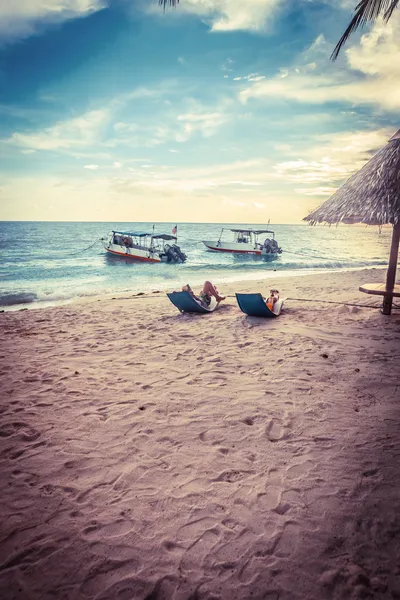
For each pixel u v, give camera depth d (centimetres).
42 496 253
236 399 402
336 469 274
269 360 528
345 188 630
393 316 765
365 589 179
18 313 951
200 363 526
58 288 1597
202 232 10638
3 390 441
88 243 5144
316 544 207
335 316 792
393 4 683
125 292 1482
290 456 293
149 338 675
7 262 2742
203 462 288
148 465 286
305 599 175
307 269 2381
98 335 708
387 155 564
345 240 7444
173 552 204
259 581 185
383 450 297
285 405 384
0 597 178
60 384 458
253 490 254
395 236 715
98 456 300
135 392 430
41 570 194
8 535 218
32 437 332
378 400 390
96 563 198
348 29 735
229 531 218
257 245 3359
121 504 243
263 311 774
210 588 182
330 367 491
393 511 230
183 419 360
